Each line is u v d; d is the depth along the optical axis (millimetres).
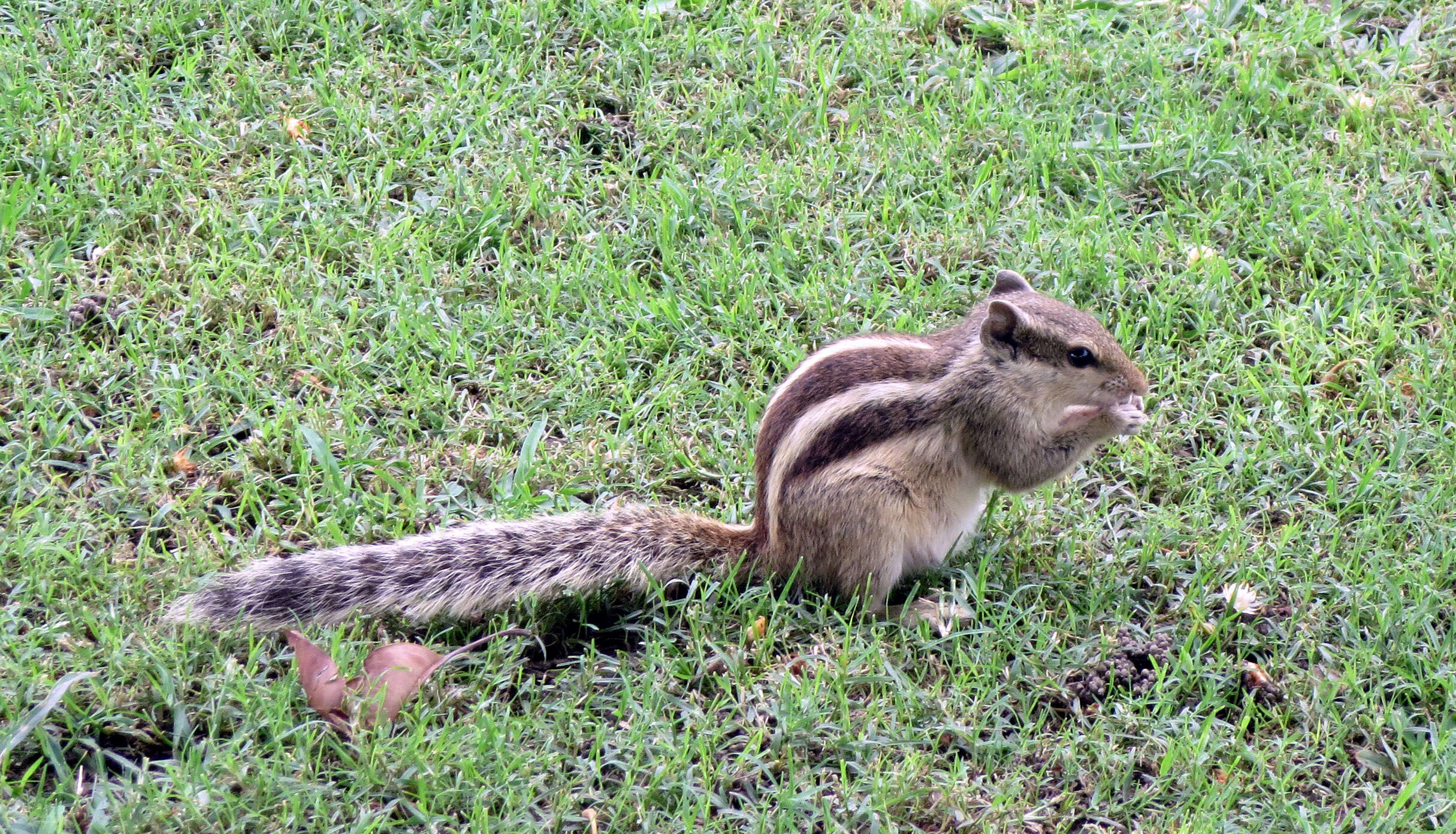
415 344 1070
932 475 985
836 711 953
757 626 975
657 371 1067
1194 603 992
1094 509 1029
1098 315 1098
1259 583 999
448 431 1042
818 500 974
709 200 1132
